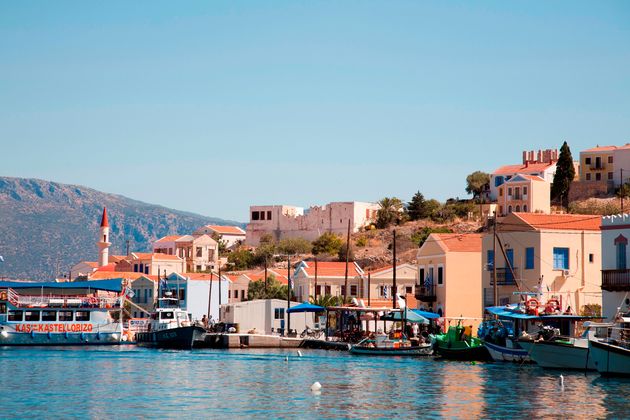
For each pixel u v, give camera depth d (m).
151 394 70.25
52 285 136.62
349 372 85.81
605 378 74.94
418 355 105.62
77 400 66.81
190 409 62.12
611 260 91.56
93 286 138.62
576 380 74.00
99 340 136.00
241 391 71.75
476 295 123.81
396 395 67.94
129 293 143.38
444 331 121.94
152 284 183.38
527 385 71.88
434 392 69.12
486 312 111.06
